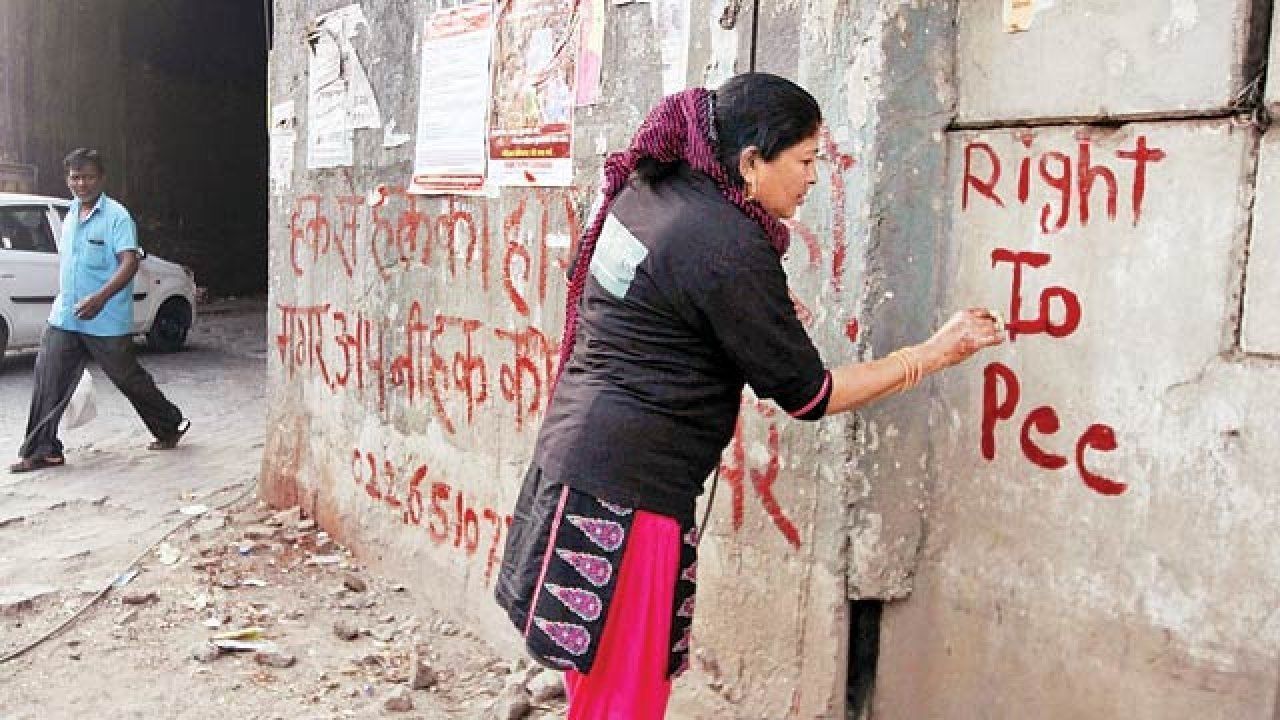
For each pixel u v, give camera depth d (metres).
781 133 2.20
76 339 6.80
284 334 5.75
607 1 3.47
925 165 2.70
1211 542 2.28
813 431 2.85
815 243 2.83
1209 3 2.21
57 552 5.14
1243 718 2.26
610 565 2.30
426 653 4.09
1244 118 2.18
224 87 18.05
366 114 4.90
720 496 3.15
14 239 10.04
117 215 6.80
